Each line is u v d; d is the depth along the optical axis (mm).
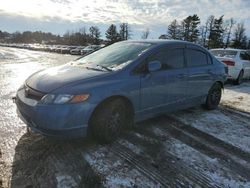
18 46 74438
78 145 3834
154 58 4277
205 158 3656
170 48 4602
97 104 3502
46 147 3754
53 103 3281
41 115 3283
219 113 5770
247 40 61438
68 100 3311
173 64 4637
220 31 60250
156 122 4965
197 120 5203
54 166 3279
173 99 4668
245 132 4715
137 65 4027
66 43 91562
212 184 3066
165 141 4125
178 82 4672
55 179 3018
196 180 3127
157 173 3230
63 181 2986
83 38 81625
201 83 5301
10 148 3717
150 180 3086
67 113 3287
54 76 3713
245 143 4234
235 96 7809
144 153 3699
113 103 3750
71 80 3521
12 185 2896
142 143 4004
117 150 3742
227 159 3664
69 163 3357
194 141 4191
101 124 3676
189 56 5027
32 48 59062
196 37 62000
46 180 3000
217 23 59969
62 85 3414
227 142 4230
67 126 3322
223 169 3398
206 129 4746
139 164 3408
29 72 12414
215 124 5031
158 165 3408
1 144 3832
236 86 9875
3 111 5402
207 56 5543
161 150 3812
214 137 4402
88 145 3844
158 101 4371
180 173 3252
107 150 3727
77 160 3436
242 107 6430
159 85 4305
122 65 4012
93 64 4270
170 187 2975
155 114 4449
